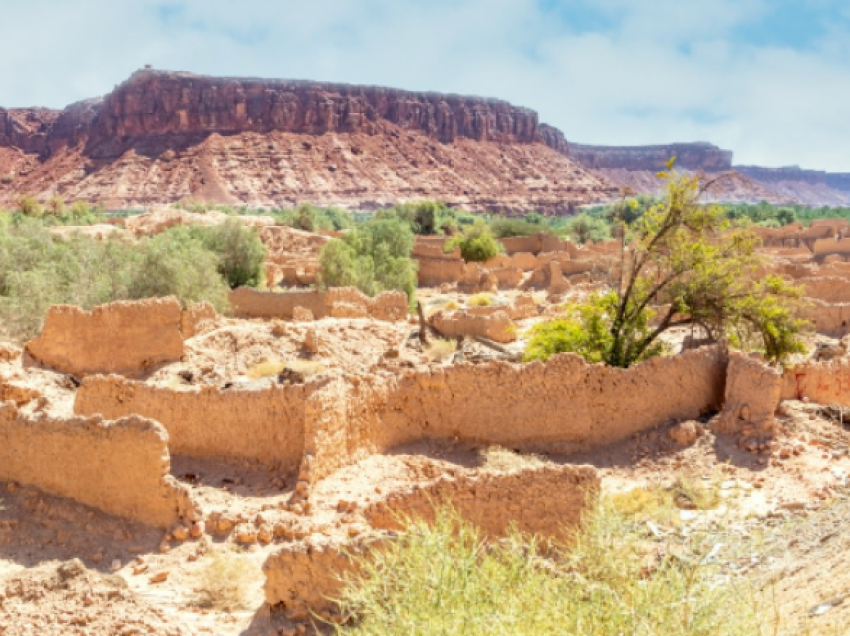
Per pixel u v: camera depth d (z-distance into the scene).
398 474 14.83
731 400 16.70
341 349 25.64
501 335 31.62
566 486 11.55
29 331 28.34
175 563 11.70
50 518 12.87
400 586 7.52
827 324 33.53
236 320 28.30
